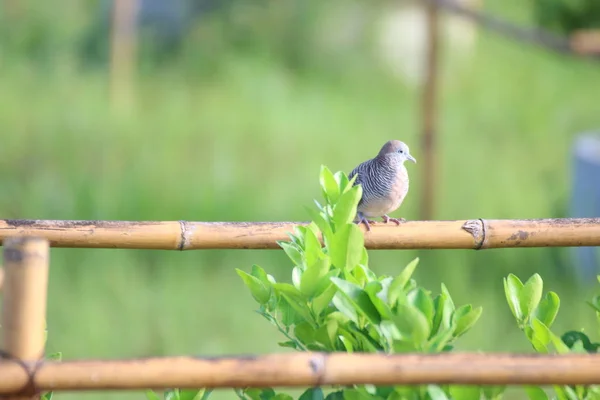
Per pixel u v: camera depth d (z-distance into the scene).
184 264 11.23
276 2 24.61
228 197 13.43
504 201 13.80
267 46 23.91
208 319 10.05
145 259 11.36
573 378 3.53
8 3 23.92
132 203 13.16
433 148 12.69
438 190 13.52
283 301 4.41
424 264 11.37
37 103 18.22
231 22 24.28
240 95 20.14
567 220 5.07
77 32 23.47
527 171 15.57
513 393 8.63
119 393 8.52
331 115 19.33
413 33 24.17
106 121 16.95
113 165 14.73
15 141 15.52
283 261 11.45
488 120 18.78
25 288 3.66
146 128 16.92
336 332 4.09
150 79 20.86
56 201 13.16
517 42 21.83
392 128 18.38
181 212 13.07
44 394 4.46
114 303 10.20
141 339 9.61
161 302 10.31
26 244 3.66
